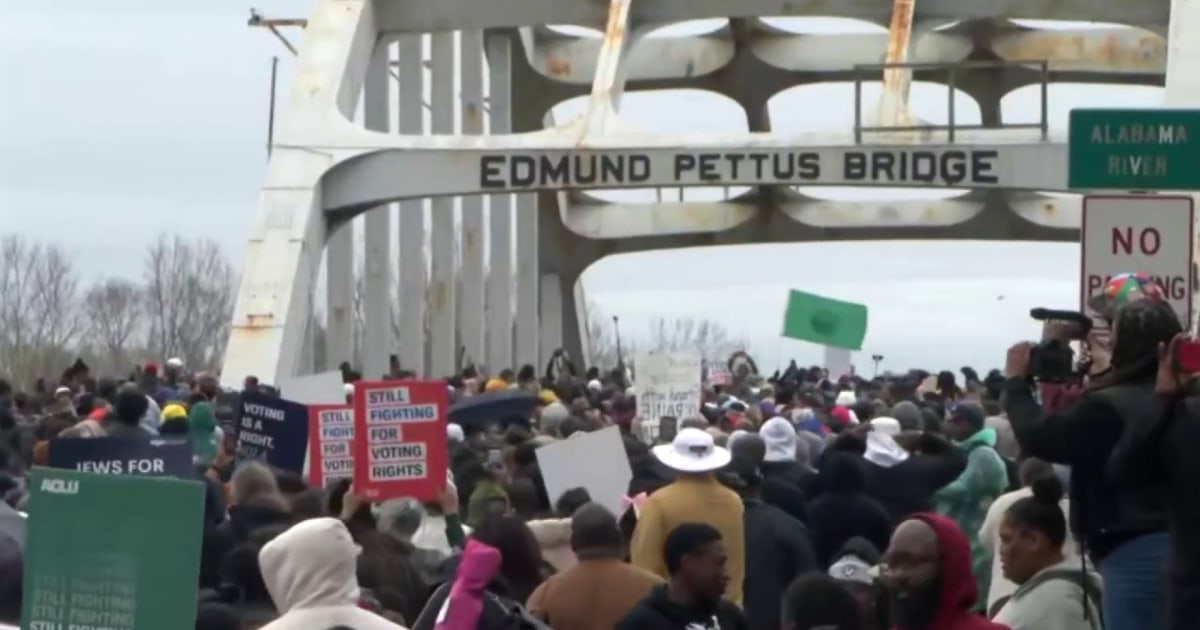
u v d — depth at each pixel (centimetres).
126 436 1525
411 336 4653
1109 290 1085
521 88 5625
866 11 4491
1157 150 1446
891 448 1917
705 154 3747
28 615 879
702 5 4484
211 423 2055
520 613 1014
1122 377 1030
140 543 873
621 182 3772
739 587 1442
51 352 9231
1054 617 1095
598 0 4459
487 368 4997
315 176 3900
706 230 5644
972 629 927
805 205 5491
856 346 3762
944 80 5534
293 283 3788
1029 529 1116
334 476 1738
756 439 1573
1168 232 1434
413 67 4681
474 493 1564
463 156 3866
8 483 1662
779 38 5553
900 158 3697
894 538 935
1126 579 1033
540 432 2258
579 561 1249
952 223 5378
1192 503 979
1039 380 1057
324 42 4191
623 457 1727
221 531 1380
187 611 870
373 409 1471
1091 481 1044
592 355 7075
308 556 929
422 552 1450
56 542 879
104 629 877
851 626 1052
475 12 4459
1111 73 5438
